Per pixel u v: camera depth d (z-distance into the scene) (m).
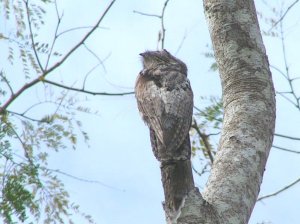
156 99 11.76
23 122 11.16
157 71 12.65
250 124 9.66
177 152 10.48
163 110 11.52
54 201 10.64
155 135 11.57
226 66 10.38
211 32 10.77
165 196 9.91
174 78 12.16
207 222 8.49
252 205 8.97
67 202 10.73
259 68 10.26
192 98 11.99
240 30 10.55
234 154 9.32
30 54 11.89
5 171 10.41
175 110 11.50
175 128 11.25
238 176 9.05
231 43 10.48
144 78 12.52
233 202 8.75
